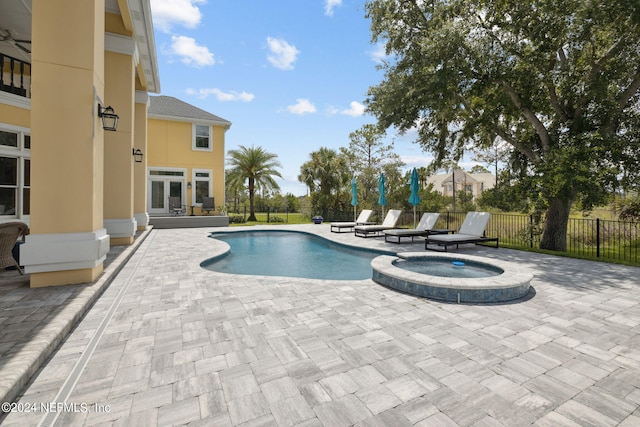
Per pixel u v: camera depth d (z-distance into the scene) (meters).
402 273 5.66
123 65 8.67
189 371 2.83
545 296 5.28
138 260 7.93
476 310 4.55
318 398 2.45
